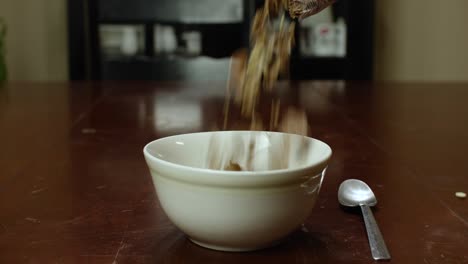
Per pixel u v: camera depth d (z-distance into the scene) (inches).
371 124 49.0
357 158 36.7
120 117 52.3
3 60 121.6
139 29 128.0
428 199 28.3
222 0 122.4
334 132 45.5
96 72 123.5
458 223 25.1
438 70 137.7
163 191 21.8
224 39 130.3
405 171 33.5
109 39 126.4
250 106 24.0
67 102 61.4
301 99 63.6
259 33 23.7
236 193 20.3
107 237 23.5
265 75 23.7
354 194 27.2
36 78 134.6
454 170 33.7
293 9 22.6
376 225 24.0
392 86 76.0
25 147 39.6
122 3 121.7
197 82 79.2
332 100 63.1
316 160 22.5
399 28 138.6
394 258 21.8
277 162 24.8
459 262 21.5
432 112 55.5
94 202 27.8
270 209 20.7
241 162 25.1
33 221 25.3
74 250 22.4
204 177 20.3
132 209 26.8
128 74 123.8
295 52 126.1
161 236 23.6
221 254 21.9
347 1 122.7
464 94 68.2
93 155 37.3
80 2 118.3
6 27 131.8
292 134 24.6
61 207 27.1
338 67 127.0
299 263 21.3
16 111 55.3
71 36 119.1
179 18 122.6
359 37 123.3
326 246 22.7
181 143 24.6
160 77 124.0
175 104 59.9
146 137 43.5
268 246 22.4
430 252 22.3
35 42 133.6
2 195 28.7
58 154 37.5
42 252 22.2
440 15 135.8
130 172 33.2
